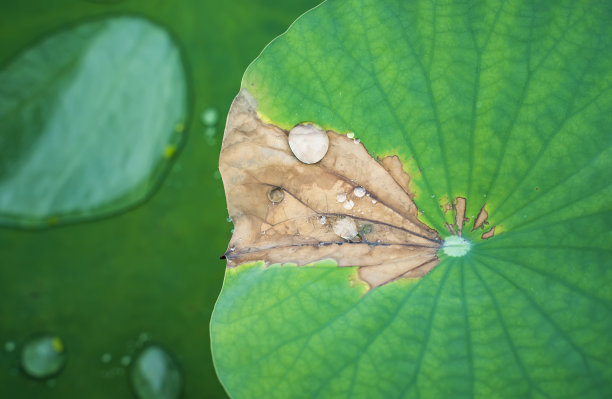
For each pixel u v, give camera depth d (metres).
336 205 0.56
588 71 0.55
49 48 0.68
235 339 0.55
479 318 0.54
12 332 0.68
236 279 0.55
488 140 0.55
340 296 0.55
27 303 0.68
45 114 0.68
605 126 0.54
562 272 0.55
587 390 0.53
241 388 0.55
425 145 0.55
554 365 0.54
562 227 0.55
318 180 0.56
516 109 0.55
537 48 0.55
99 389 0.68
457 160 0.55
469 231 0.56
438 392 0.54
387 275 0.55
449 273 0.55
